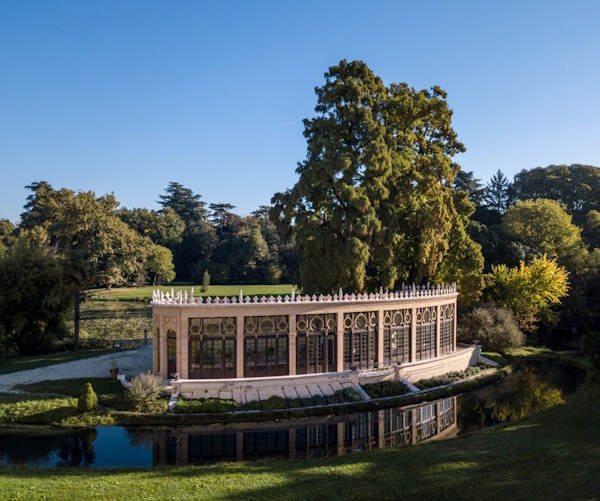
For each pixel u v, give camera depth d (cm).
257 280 11456
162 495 1634
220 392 3039
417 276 4572
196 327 3141
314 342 3369
